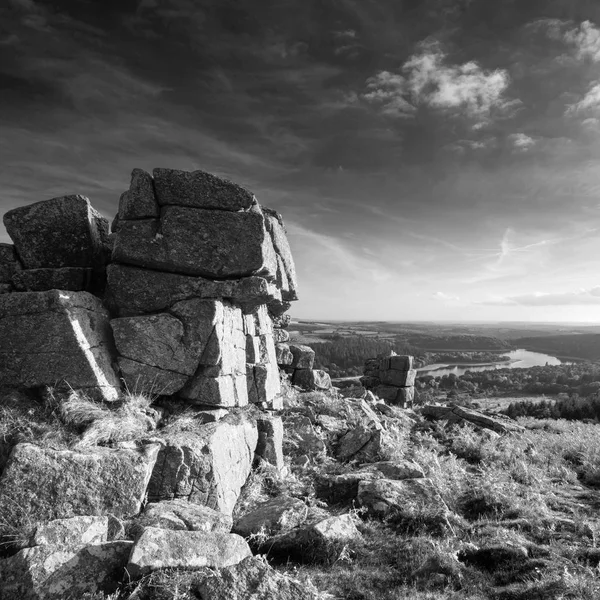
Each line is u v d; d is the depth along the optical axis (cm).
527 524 787
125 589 486
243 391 995
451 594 567
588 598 532
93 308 835
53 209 916
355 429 1151
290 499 784
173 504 659
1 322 762
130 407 768
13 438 663
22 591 484
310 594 484
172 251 895
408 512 768
